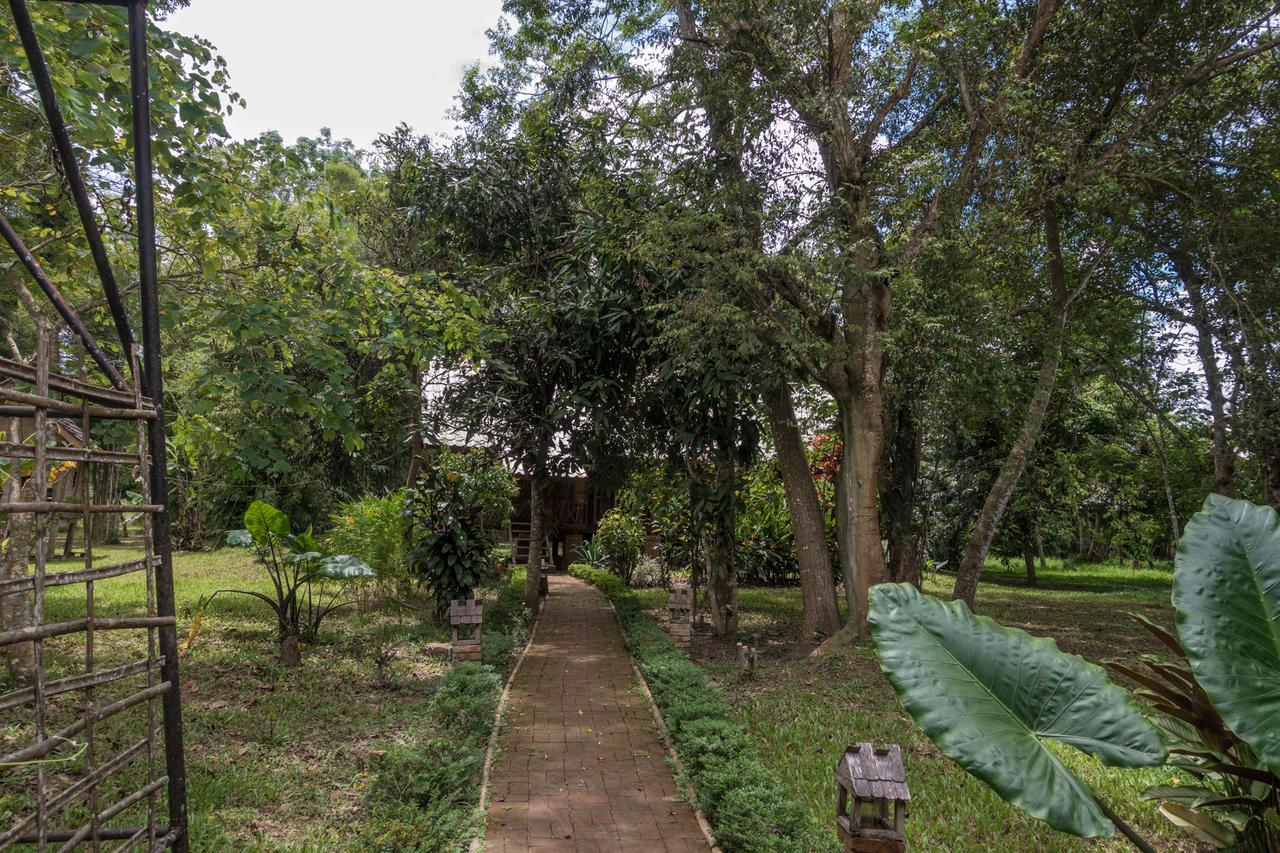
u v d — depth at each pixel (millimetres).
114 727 5516
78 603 10797
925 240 8656
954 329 8906
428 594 12352
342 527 12336
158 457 2561
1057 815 2227
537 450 11781
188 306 6781
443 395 12742
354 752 5574
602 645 10500
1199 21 8688
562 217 12562
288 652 8008
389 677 7676
